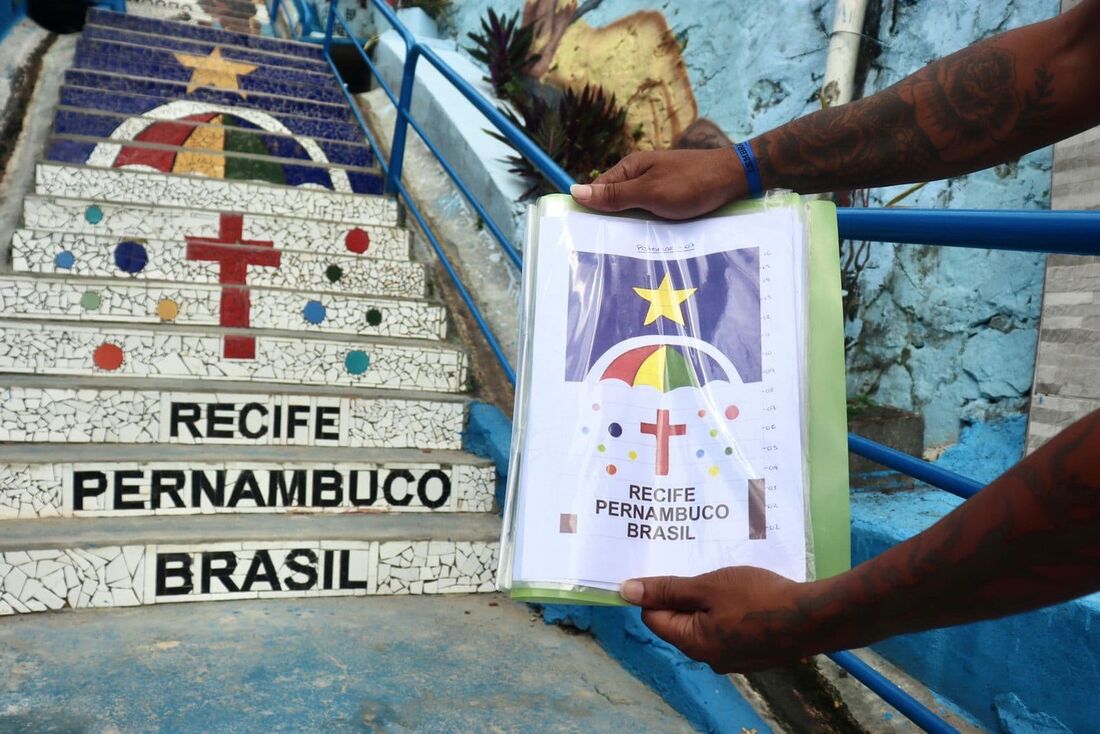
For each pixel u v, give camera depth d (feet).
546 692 5.93
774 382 2.44
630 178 2.70
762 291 2.52
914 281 8.16
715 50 11.66
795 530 2.33
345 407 8.66
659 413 2.46
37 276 9.18
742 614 2.02
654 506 2.39
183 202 11.36
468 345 10.51
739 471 2.39
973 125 2.46
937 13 8.36
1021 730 4.97
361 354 9.45
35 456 7.16
